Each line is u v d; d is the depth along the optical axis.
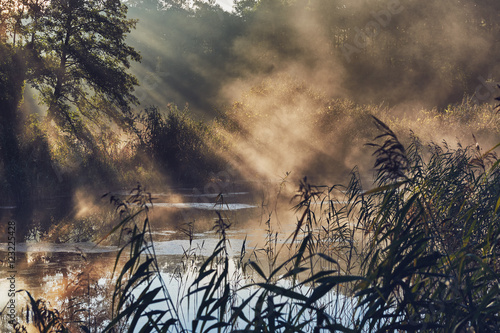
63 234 9.02
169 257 6.98
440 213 4.42
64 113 27.41
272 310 2.55
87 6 28.45
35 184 14.45
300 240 7.71
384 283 2.71
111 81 27.25
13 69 23.39
